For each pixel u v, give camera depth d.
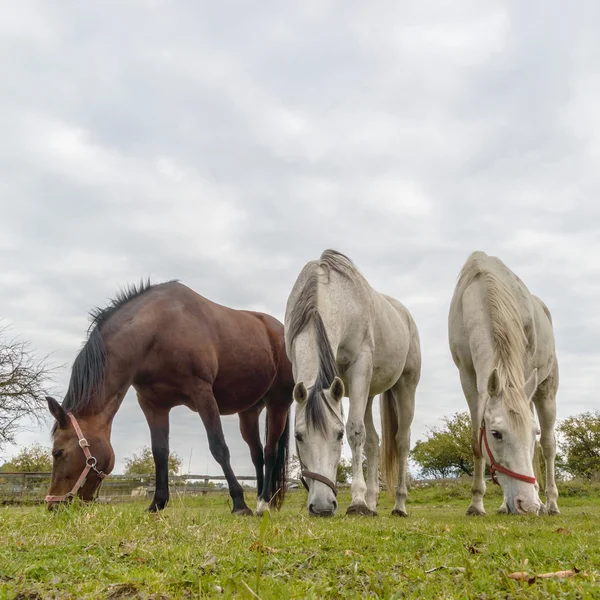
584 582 2.10
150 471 22.97
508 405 5.80
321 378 5.34
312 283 6.11
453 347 7.42
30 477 17.58
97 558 2.73
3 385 17.92
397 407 8.08
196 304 6.78
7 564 2.53
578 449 28.42
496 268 7.35
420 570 2.42
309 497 5.01
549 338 8.38
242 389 7.25
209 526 3.88
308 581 2.26
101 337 5.86
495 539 3.51
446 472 31.22
